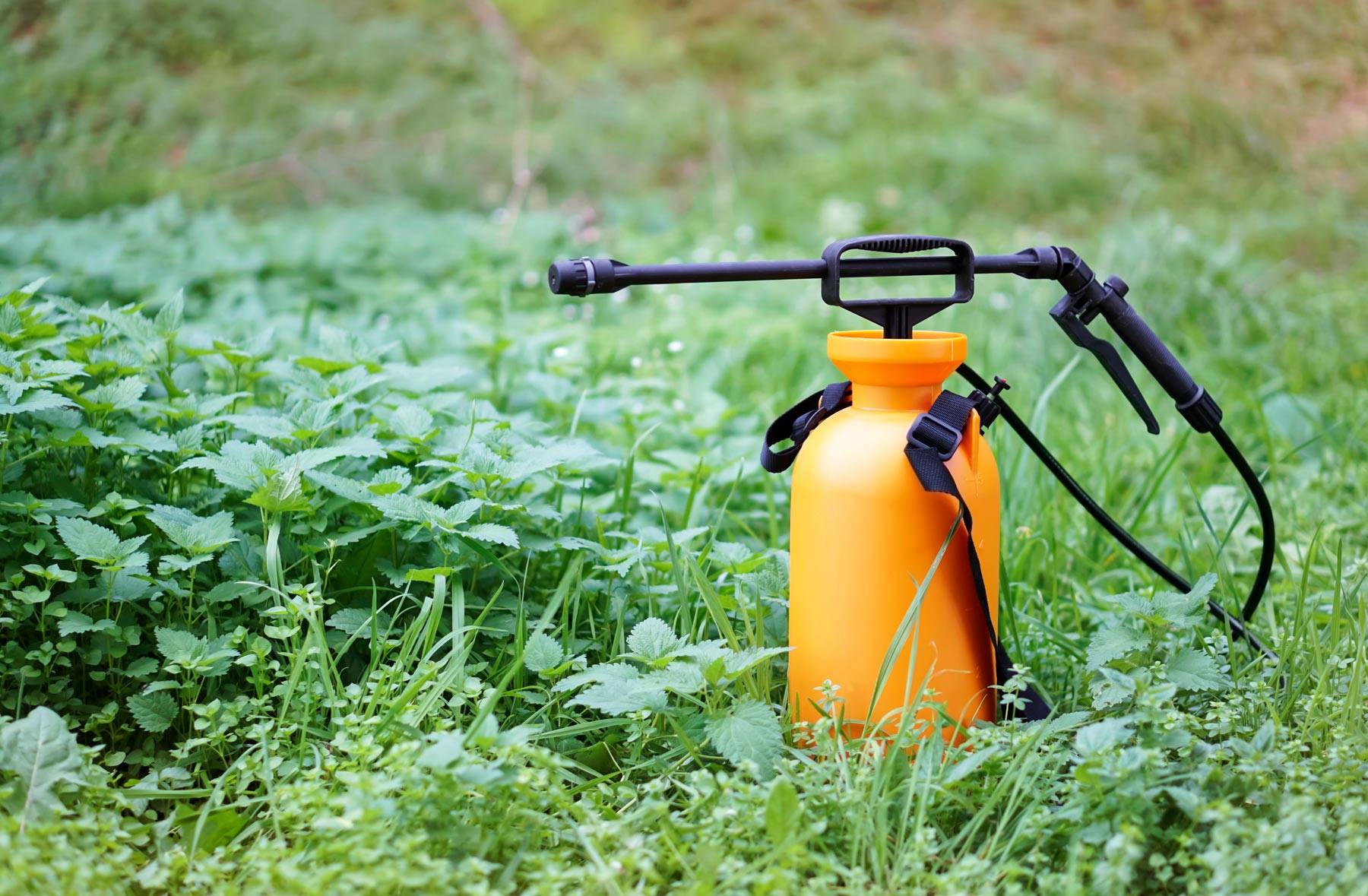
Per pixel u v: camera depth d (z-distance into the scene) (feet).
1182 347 15.58
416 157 28.91
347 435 8.84
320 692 7.02
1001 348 15.12
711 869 5.58
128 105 27.48
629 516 9.33
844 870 5.60
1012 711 7.05
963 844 6.28
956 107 31.42
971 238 23.52
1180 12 31.42
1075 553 9.64
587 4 37.11
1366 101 27.32
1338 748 6.24
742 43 36.01
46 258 16.99
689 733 6.84
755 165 30.30
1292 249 21.99
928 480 6.35
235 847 6.03
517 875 5.88
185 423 8.55
